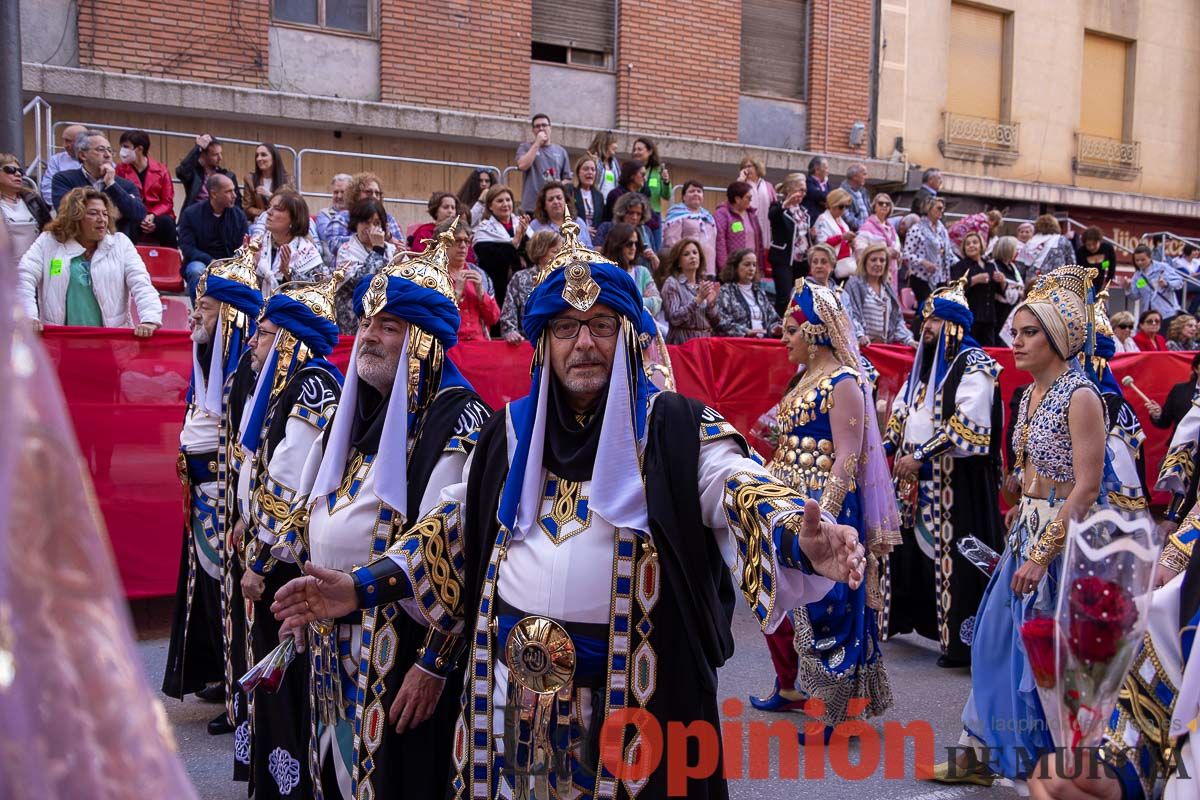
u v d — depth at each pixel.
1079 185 16.34
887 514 4.50
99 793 0.80
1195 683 1.76
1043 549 3.60
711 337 7.58
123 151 8.18
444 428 2.95
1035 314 3.83
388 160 10.56
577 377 2.41
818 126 13.38
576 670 2.34
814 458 4.51
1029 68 15.61
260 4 9.86
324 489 3.01
